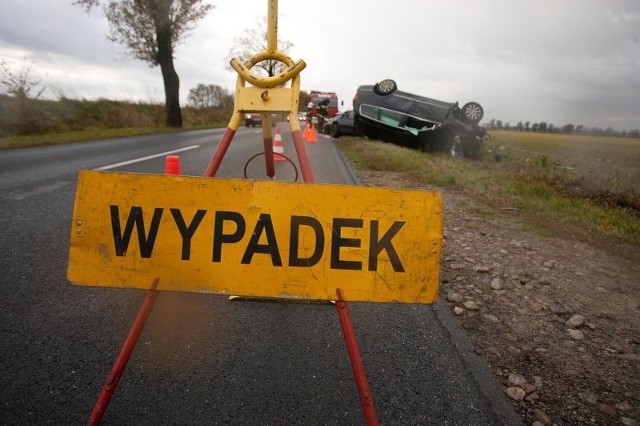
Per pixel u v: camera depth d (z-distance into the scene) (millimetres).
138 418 1811
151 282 1709
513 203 6695
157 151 10430
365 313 2885
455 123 13586
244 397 1976
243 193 1730
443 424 1885
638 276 3859
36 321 2518
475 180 8461
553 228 5352
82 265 1702
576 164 16156
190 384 2041
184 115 31516
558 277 3695
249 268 1733
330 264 1742
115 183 1704
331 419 1875
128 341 1601
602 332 2789
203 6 20922
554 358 2457
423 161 10750
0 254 3449
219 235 1729
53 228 4180
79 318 2584
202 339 2436
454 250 4285
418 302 1754
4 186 5801
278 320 2705
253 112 2367
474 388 2141
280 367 2221
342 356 2361
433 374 2238
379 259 1747
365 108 15648
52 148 10500
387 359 2354
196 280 1723
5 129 13516
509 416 1956
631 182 8750
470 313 2982
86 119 18484
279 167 8820
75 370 2088
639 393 2170
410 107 14703
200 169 7992
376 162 10266
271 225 1734
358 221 1745
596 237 5090
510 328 2793
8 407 1818
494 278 3602
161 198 1715
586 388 2191
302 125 28891
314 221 1741
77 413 1813
